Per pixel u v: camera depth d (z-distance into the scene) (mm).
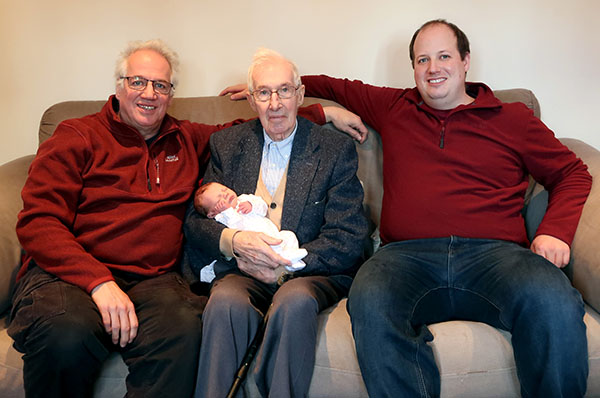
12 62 2559
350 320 1635
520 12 2516
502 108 1956
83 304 1538
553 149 1914
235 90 2371
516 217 1900
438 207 1873
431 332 1593
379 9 2525
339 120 2154
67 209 1736
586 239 1723
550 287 1511
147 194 1843
